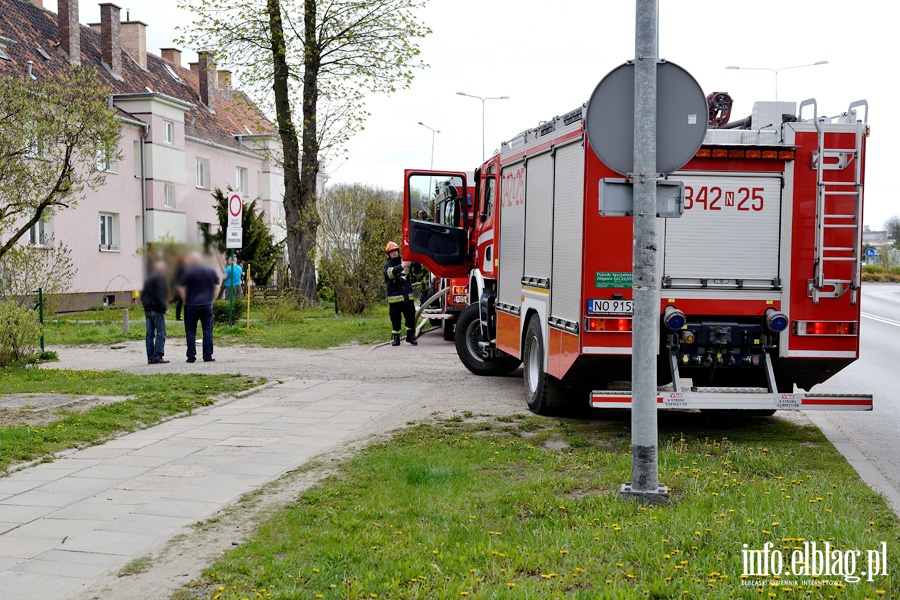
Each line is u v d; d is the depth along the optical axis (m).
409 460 7.35
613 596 4.23
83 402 10.38
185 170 41.66
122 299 36.28
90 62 40.12
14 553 5.22
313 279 28.30
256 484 6.78
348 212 26.86
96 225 34.38
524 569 4.75
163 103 38.81
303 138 27.66
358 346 18.05
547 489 6.31
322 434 8.73
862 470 7.24
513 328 11.27
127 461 7.57
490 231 13.13
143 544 5.37
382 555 4.94
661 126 6.01
